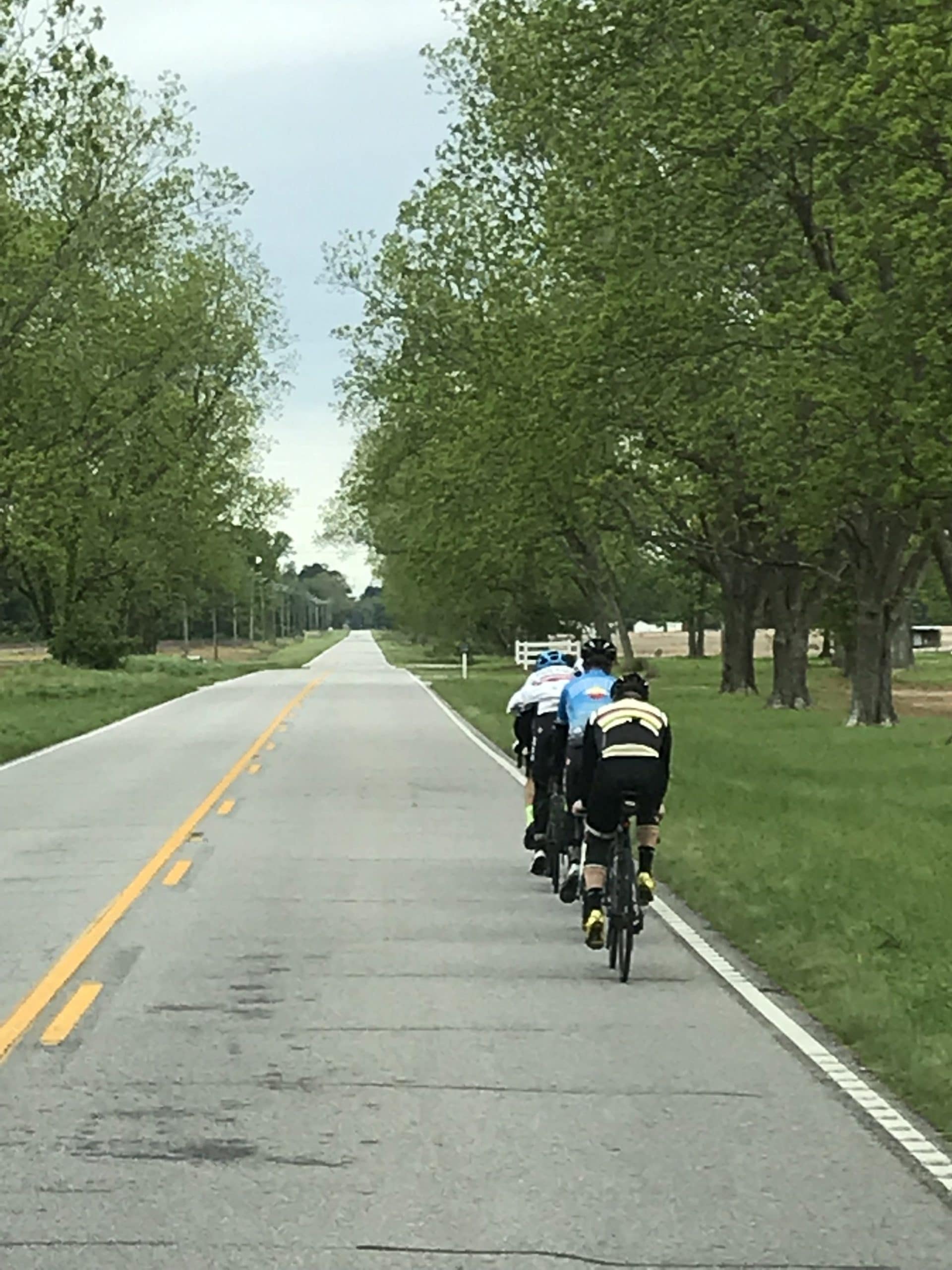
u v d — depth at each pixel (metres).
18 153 40.03
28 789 25.27
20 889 15.45
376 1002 10.67
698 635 120.00
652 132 30.66
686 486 45.09
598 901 11.72
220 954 12.32
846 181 30.00
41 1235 6.25
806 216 31.75
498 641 109.31
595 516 48.56
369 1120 7.89
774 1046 9.50
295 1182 6.92
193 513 71.69
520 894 15.27
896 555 41.50
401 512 70.94
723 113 29.55
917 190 24.30
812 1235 6.30
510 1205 6.64
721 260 32.47
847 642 71.00
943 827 19.67
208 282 70.44
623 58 31.94
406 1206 6.61
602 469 40.88
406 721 43.16
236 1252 6.07
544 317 43.06
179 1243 6.17
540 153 46.03
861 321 28.11
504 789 25.39
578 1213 6.54
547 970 11.76
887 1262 6.02
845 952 12.02
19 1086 8.51
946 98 23.77
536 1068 8.95
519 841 19.12
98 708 47.16
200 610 140.50
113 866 17.06
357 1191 6.81
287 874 16.48
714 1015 10.31
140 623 106.56
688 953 12.48
